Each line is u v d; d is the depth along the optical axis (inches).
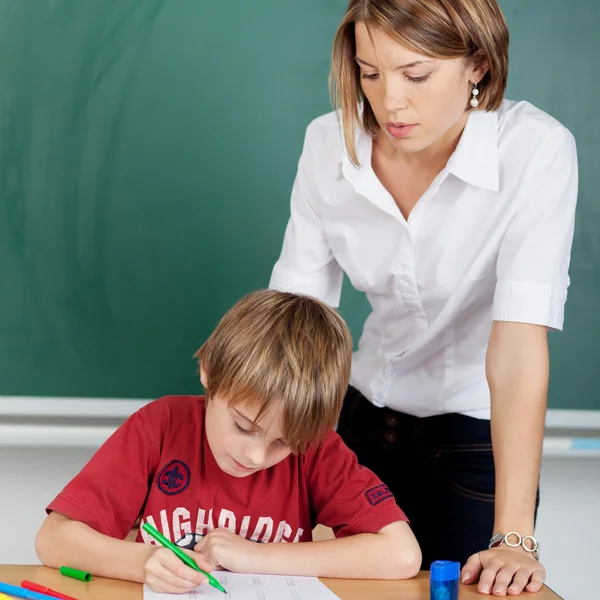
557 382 84.4
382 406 62.0
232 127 81.0
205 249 81.3
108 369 80.9
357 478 49.9
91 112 79.3
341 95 53.9
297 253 63.7
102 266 80.2
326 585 43.1
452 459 59.4
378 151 57.5
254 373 43.9
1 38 78.2
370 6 46.4
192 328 81.6
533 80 83.0
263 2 80.6
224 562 43.6
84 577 40.9
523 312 49.0
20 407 80.0
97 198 79.8
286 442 45.7
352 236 60.3
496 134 53.3
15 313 79.7
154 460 49.3
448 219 55.7
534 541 45.3
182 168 80.6
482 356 58.5
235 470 46.6
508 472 47.4
